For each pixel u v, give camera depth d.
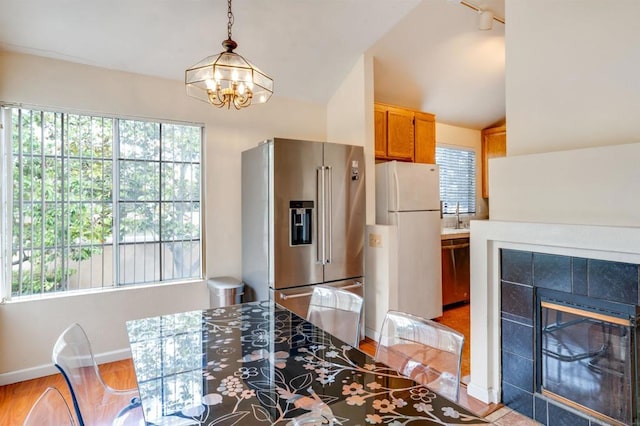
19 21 2.21
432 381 1.33
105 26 2.36
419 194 3.58
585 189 1.82
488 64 3.50
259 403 1.07
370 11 2.62
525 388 2.07
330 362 1.35
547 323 1.98
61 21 2.26
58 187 2.61
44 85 2.52
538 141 2.13
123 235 2.82
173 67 2.83
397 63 3.36
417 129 4.04
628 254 1.64
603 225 1.73
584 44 1.92
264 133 3.37
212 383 1.19
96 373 1.58
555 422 1.94
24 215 2.51
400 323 1.51
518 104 2.23
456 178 4.95
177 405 1.05
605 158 1.75
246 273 3.17
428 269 3.65
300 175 2.82
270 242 2.75
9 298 2.46
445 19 2.81
